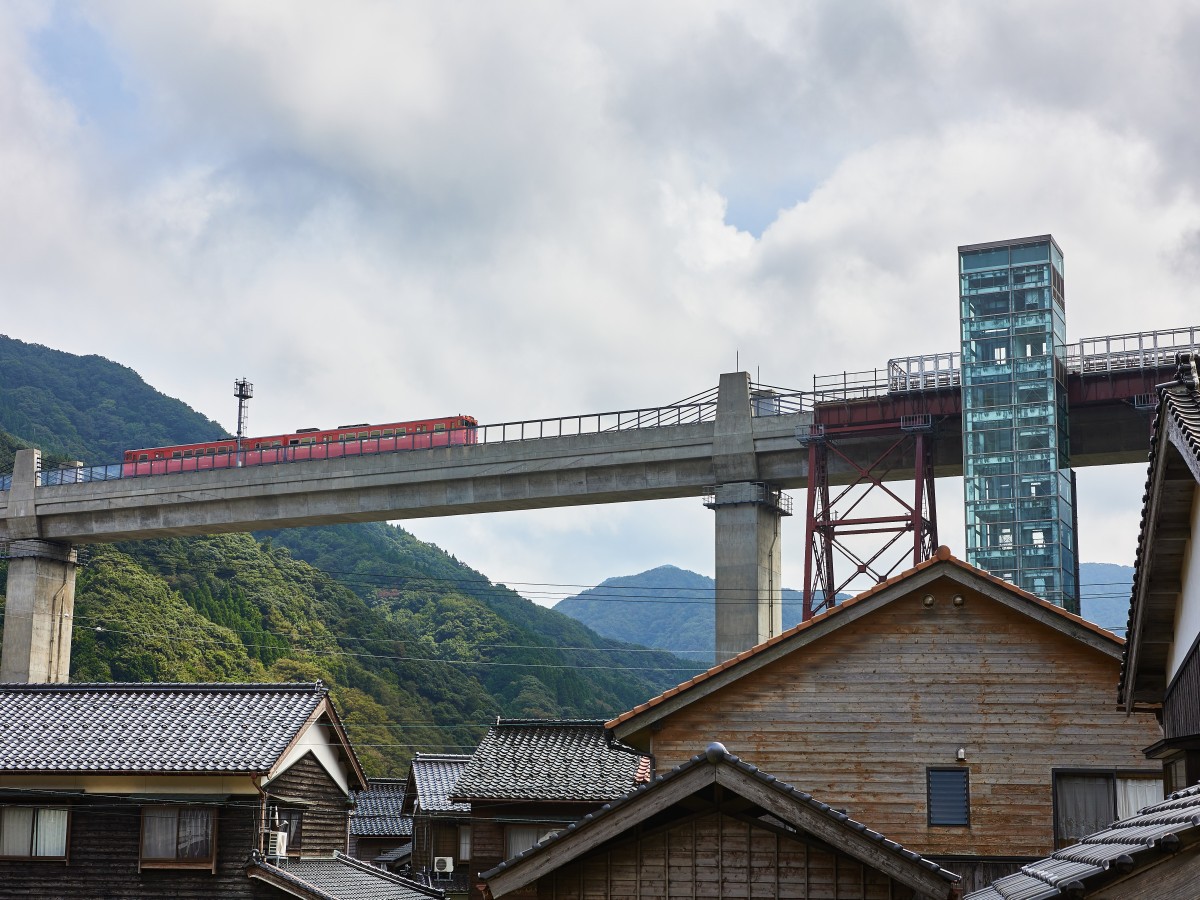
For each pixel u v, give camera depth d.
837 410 55.88
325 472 67.25
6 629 74.62
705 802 15.43
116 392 173.25
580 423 62.88
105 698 29.47
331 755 30.17
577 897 15.38
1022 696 20.52
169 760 26.02
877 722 20.83
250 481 68.88
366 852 47.81
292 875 25.91
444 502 65.12
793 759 20.94
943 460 56.56
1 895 26.05
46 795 26.06
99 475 74.44
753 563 58.31
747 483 58.88
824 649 21.22
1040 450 52.03
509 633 110.50
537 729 34.66
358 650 98.94
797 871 15.13
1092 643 20.12
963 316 54.41
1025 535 51.50
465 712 94.75
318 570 111.62
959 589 20.89
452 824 38.25
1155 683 16.38
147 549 100.00
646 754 23.36
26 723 28.33
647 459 60.69
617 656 128.12
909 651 20.95
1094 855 8.44
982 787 20.34
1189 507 13.16
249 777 25.64
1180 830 7.28
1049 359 52.50
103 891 25.78
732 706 21.34
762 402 59.56
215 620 94.94
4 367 169.88
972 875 20.02
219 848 25.73
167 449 73.62
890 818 20.48
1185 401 11.88
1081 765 20.14
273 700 28.83
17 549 75.25
